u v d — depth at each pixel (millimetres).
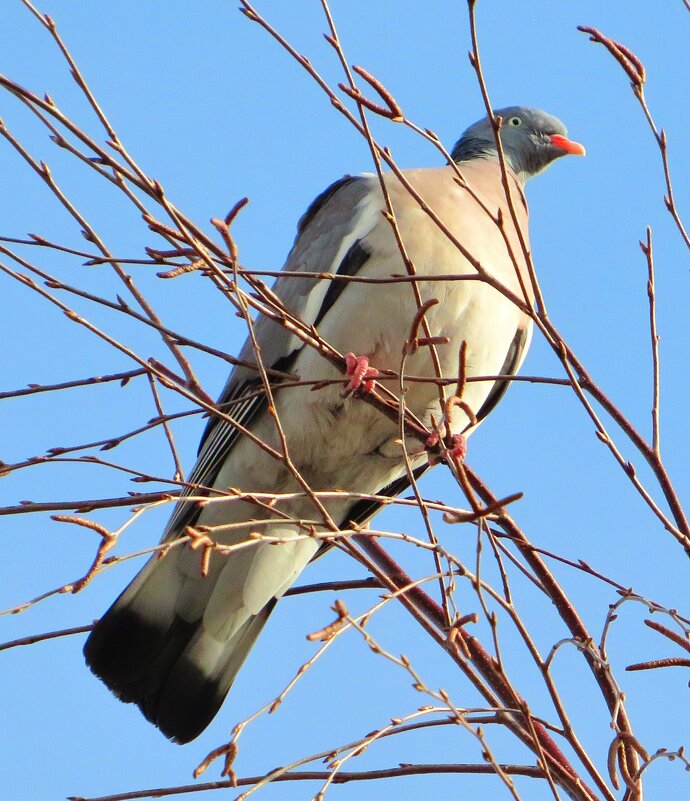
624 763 6488
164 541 10250
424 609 8086
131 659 9789
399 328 10008
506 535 7438
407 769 6797
